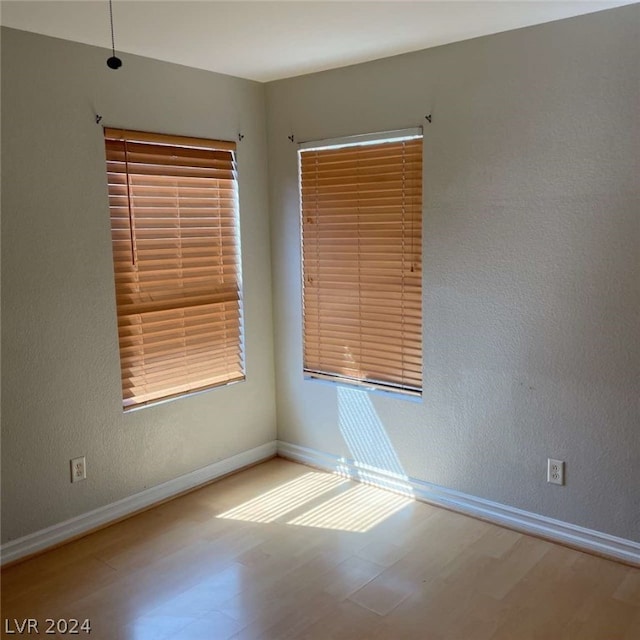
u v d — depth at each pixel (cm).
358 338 346
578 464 275
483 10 241
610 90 247
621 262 253
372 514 313
